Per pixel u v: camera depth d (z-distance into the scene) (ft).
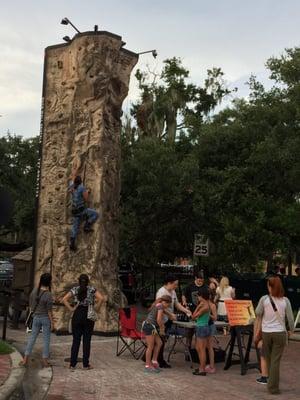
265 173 63.00
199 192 65.10
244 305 33.12
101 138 49.47
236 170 64.03
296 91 56.13
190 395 25.45
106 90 50.06
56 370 30.40
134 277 82.23
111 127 50.88
